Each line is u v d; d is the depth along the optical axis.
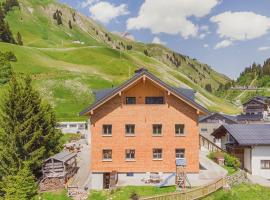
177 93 47.81
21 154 51.50
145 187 45.72
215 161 60.12
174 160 48.97
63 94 135.75
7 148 50.62
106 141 48.94
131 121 48.97
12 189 40.94
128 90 49.06
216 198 41.56
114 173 47.50
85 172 55.47
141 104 49.06
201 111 48.25
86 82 149.75
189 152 48.91
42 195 45.75
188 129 48.97
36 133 52.31
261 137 56.31
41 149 52.50
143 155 48.97
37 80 141.75
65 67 182.75
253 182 50.16
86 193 45.53
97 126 48.91
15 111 52.09
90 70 190.12
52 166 49.19
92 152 48.81
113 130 48.97
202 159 62.16
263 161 55.53
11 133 51.62
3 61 144.50
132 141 49.00
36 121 54.34
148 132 48.94
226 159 57.03
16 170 48.44
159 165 48.91
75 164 57.38
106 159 49.00
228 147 64.12
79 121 105.06
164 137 48.97
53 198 45.00
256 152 55.56
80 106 130.25
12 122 52.00
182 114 49.00
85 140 91.00
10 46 187.25
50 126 58.25
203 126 88.94
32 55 188.12
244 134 57.34
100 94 54.78
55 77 147.50
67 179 50.53
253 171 55.38
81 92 139.75
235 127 59.72
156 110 49.03
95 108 48.09
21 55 179.62
